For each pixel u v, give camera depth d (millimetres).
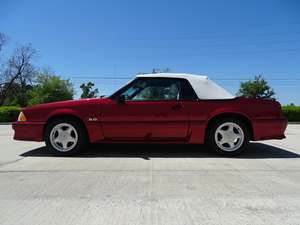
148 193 3883
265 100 6148
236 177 4613
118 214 3229
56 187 4133
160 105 6090
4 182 4367
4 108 23234
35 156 6211
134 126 6090
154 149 6957
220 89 6312
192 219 3105
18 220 3096
